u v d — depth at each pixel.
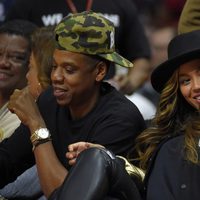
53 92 10.95
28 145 11.09
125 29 16.77
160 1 23.56
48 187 10.30
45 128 10.64
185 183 9.88
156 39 21.20
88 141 10.60
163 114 10.67
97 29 10.38
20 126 11.20
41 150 10.48
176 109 10.66
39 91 11.62
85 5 15.97
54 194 9.66
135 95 18.02
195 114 10.59
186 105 10.68
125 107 10.75
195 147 10.08
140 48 16.92
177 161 10.08
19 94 10.88
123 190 9.67
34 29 13.09
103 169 9.37
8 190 11.24
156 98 19.27
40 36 11.70
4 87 12.86
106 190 9.39
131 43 16.86
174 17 23.25
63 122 10.80
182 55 10.18
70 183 9.29
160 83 10.83
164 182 9.98
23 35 12.94
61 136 10.78
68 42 10.33
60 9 15.88
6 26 13.05
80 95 10.52
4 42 12.86
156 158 10.27
